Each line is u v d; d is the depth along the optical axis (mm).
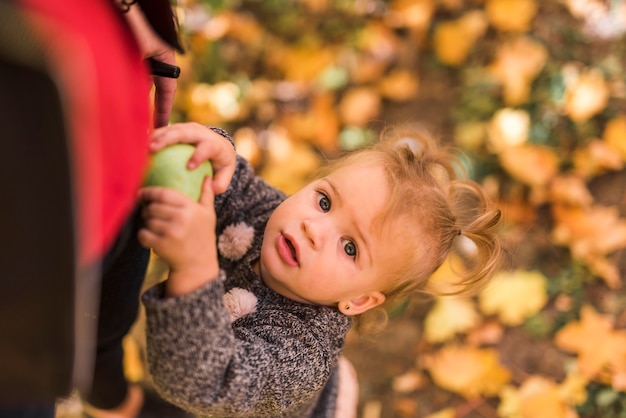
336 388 1736
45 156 588
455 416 2061
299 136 2479
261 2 2736
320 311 1334
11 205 606
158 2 867
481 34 2680
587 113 2410
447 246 1454
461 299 2189
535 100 2498
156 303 973
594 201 2373
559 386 2049
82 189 633
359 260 1324
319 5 2748
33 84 559
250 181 1443
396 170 1385
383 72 2648
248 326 1267
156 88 1147
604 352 2057
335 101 2592
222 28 2594
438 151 1679
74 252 637
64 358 693
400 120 2555
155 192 940
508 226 2277
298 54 2625
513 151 2361
